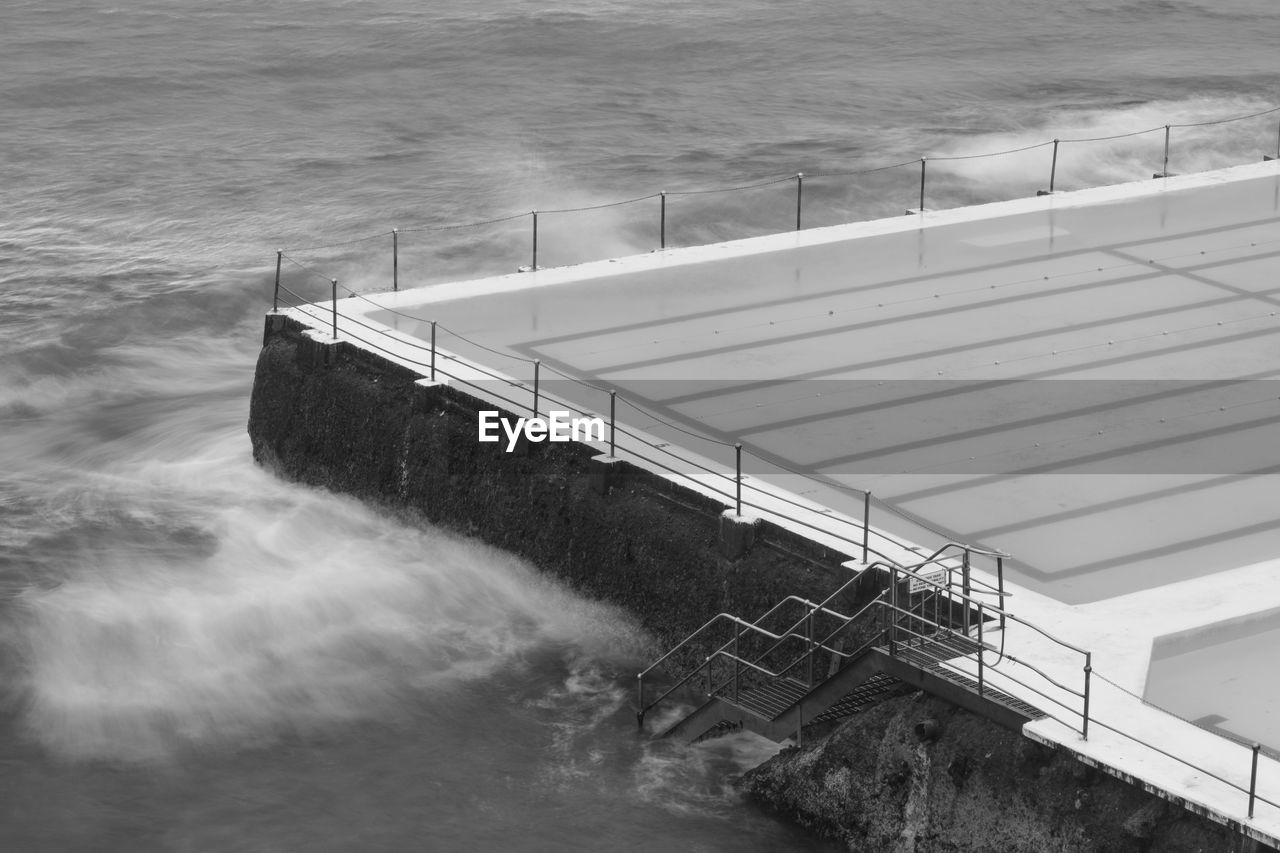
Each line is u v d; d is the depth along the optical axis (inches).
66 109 2352.4
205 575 1074.7
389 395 1154.0
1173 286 1323.8
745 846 809.5
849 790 802.2
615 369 1151.0
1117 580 860.0
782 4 3147.1
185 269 1727.4
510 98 2469.2
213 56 2662.4
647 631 976.9
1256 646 805.2
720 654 885.8
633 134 2287.2
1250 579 861.2
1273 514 941.8
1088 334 1222.9
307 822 827.4
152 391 1460.4
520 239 1857.8
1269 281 1331.2
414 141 2231.8
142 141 2204.7
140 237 1830.7
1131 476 990.4
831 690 801.6
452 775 869.2
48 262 1734.7
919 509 944.9
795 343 1205.1
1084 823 701.3
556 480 1032.8
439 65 2650.1
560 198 1998.0
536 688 960.9
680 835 818.2
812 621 825.5
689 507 962.1
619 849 805.9
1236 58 2797.7
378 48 2733.8
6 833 812.6
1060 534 914.1
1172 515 938.7
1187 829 667.4
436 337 1206.9
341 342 1197.1
